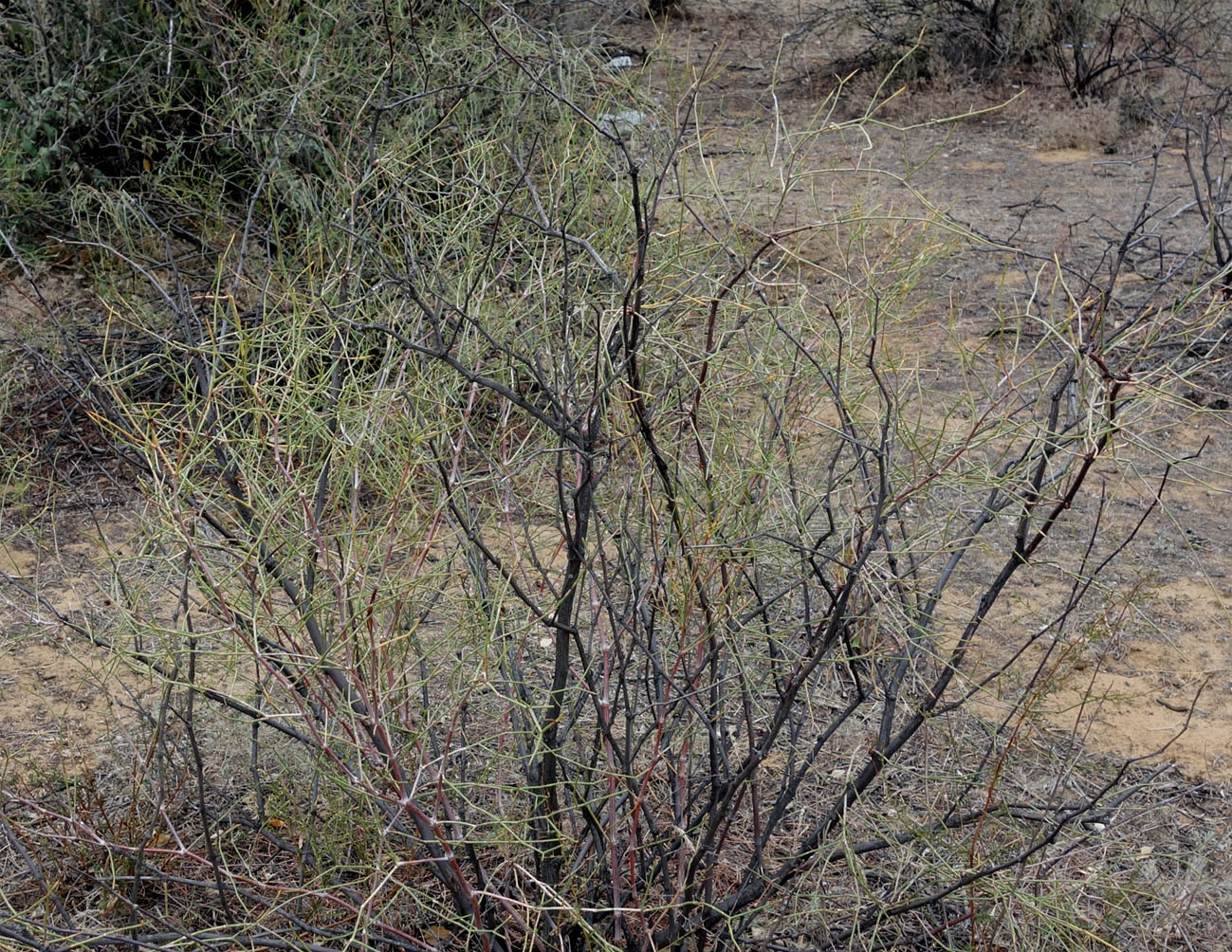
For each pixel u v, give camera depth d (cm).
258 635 233
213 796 306
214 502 256
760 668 292
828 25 1271
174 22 602
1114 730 347
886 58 1188
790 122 1030
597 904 248
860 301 278
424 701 260
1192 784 324
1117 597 396
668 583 238
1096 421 227
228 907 238
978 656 372
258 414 233
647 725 288
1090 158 968
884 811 289
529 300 280
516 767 299
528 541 259
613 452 240
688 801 252
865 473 257
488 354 267
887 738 256
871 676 282
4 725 348
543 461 288
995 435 235
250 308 431
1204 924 278
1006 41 1153
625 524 244
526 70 222
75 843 280
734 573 238
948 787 304
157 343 470
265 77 524
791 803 301
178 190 556
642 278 205
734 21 1320
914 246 325
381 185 385
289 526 239
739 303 228
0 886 279
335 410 242
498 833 248
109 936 234
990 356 575
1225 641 391
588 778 256
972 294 674
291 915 250
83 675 372
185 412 253
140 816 296
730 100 1081
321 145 443
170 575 248
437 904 243
